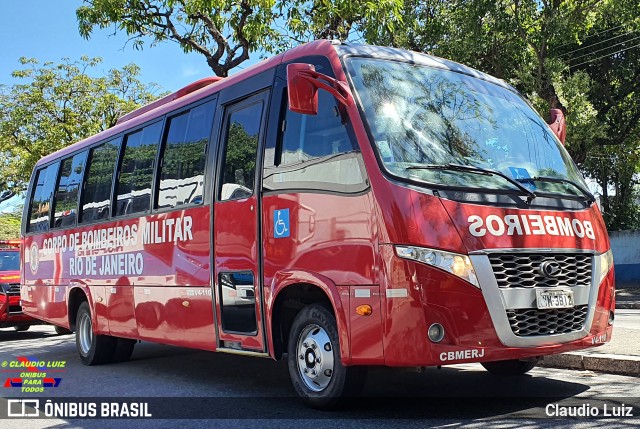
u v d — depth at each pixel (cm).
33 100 2955
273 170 635
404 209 511
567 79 2184
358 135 554
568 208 576
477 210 523
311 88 561
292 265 596
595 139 2295
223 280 691
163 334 805
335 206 560
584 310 561
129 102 3114
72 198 1078
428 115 591
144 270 844
